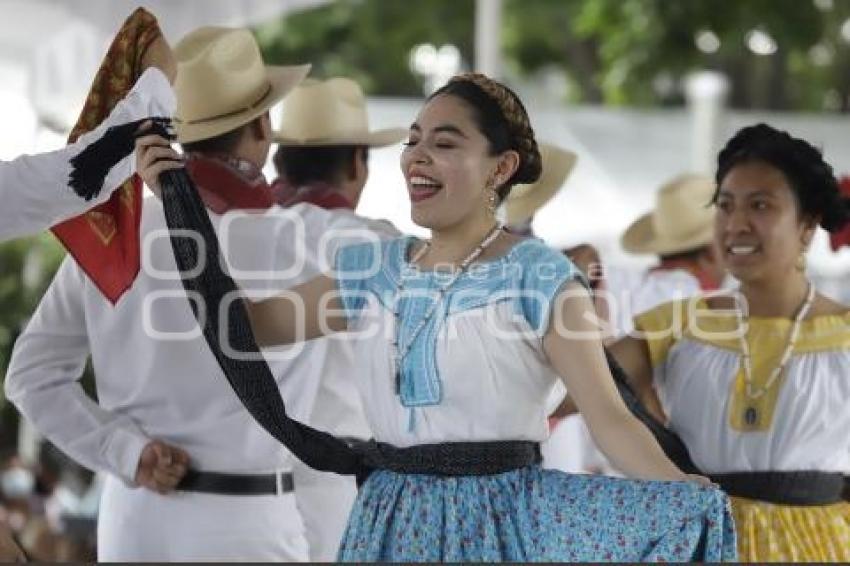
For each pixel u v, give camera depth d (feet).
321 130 36.04
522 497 24.29
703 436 28.66
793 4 100.89
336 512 33.63
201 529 30.53
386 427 24.75
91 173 25.22
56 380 30.86
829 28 109.19
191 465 30.66
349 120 36.42
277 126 42.06
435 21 119.96
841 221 29.43
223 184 30.68
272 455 30.76
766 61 125.39
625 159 78.69
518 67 129.08
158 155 25.18
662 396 29.58
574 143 80.07
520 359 24.20
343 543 25.05
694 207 47.78
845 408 28.35
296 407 31.24
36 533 57.47
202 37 31.63
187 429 30.58
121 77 26.45
